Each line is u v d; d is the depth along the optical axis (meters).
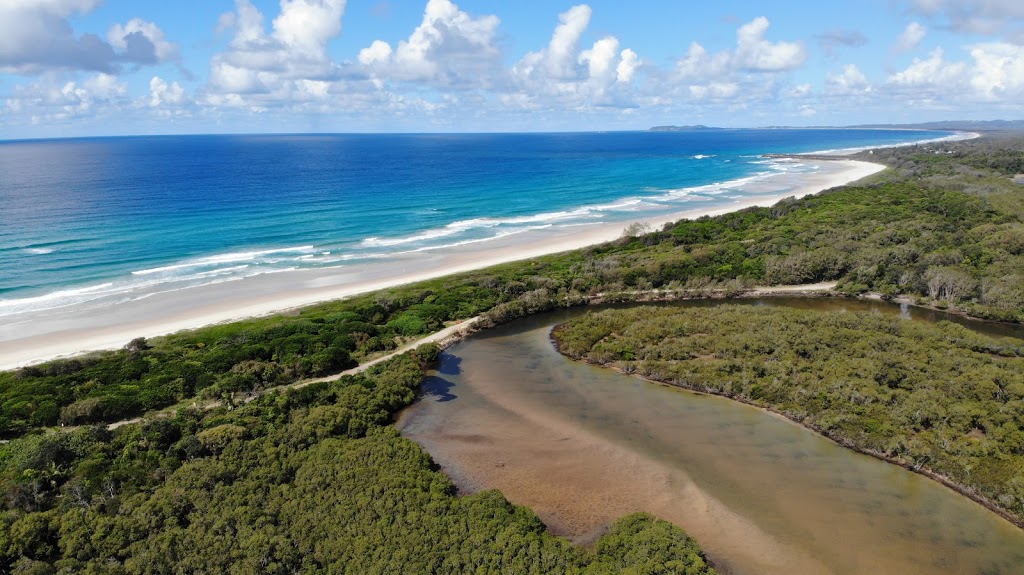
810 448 45.97
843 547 35.72
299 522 35.22
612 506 39.53
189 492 37.38
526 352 65.31
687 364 58.03
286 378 57.53
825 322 65.88
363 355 63.78
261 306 80.25
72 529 33.44
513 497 40.47
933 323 71.50
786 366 55.88
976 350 60.12
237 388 54.16
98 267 94.25
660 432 48.31
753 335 62.41
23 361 62.09
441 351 65.69
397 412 52.41
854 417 47.16
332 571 31.38
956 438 44.56
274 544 32.75
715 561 34.53
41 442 42.12
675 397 54.31
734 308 72.56
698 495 40.44
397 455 42.88
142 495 37.34
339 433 46.78
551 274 91.62
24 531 32.41
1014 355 59.03
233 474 39.94
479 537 33.59
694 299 83.25
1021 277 77.81
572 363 62.25
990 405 47.62
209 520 35.16
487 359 63.53
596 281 86.62
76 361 58.72
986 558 34.91
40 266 93.94
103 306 78.69
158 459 41.91
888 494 40.56
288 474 41.00
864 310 78.06
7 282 86.44
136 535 33.75
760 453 45.31
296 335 65.19
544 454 45.56
